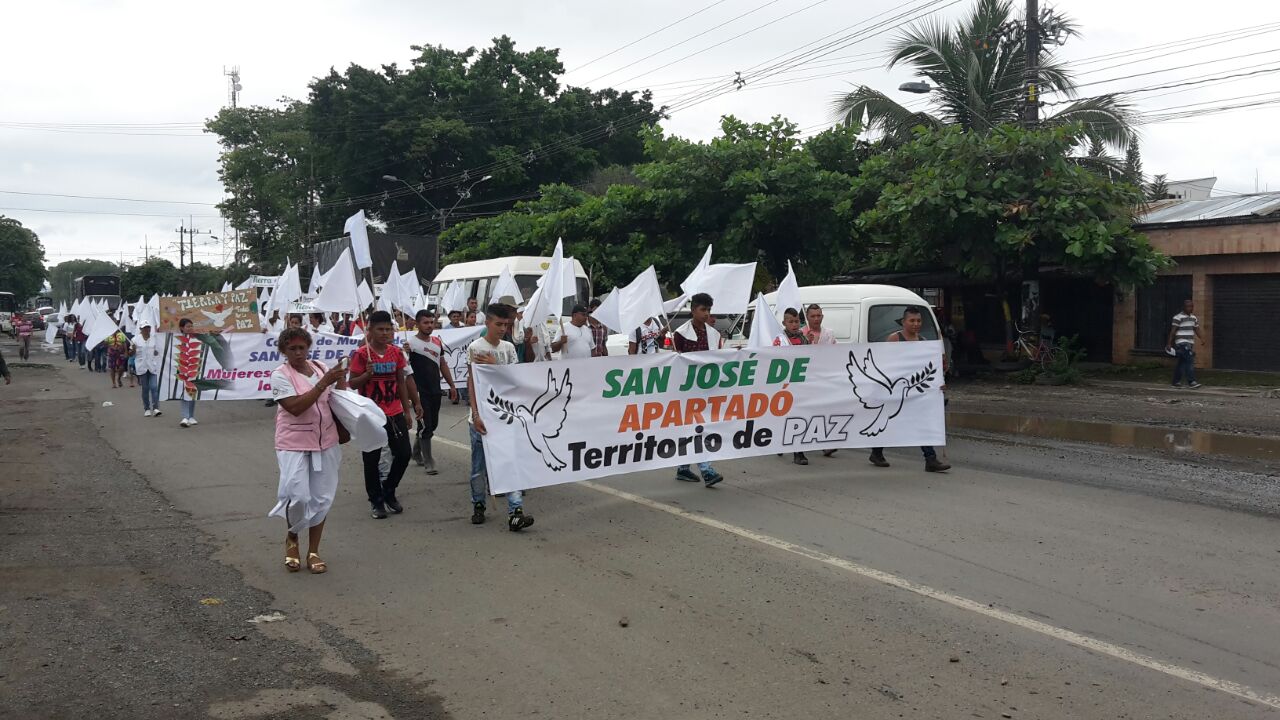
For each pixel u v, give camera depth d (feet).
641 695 14.07
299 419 20.15
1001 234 60.54
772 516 25.12
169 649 16.05
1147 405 50.67
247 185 190.29
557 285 29.94
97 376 84.53
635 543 22.61
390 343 25.91
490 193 139.13
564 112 139.95
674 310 36.88
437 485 30.25
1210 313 67.56
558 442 25.82
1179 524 24.00
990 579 19.49
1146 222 71.05
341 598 18.79
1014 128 62.85
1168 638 16.24
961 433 41.78
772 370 29.76
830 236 69.72
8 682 14.61
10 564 21.26
